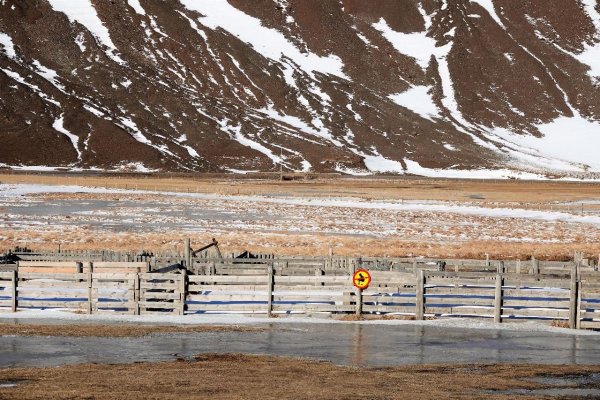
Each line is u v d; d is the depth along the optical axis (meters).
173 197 148.38
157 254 54.75
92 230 90.06
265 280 39.03
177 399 21.91
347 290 39.22
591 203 154.25
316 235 88.69
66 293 39.28
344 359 29.55
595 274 42.59
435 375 26.86
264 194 163.62
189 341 32.50
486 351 31.55
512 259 68.94
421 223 106.81
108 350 30.39
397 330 35.72
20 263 45.25
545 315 37.75
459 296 41.03
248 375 25.88
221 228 95.19
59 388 23.02
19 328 34.88
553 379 26.56
